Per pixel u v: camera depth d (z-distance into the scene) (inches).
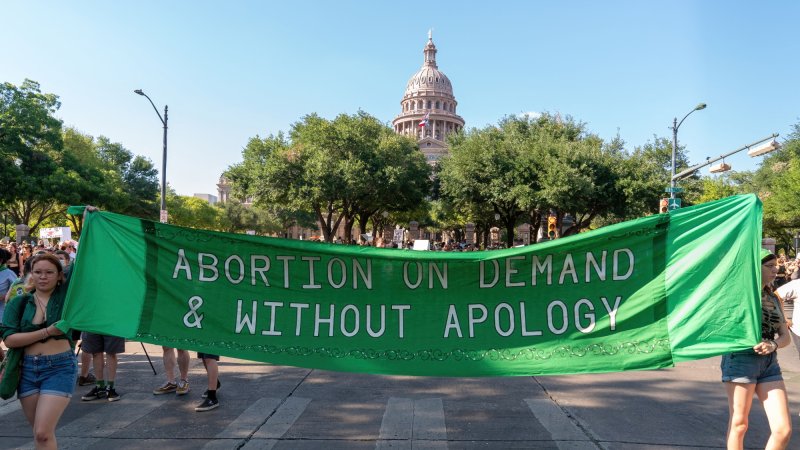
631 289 177.9
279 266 187.6
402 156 1614.2
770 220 1612.9
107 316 180.9
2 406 254.2
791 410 248.7
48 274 161.0
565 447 196.7
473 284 183.3
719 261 171.6
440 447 197.2
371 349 182.4
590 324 178.4
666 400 261.0
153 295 186.1
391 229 2726.4
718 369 327.3
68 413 240.5
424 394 270.2
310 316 185.9
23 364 155.9
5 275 293.3
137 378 304.8
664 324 173.9
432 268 184.2
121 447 198.4
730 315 167.5
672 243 176.7
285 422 226.7
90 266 181.9
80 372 311.4
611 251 179.6
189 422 227.1
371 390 278.1
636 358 173.8
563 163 1327.5
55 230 866.1
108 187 1795.0
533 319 180.9
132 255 186.5
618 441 203.3
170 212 2596.0
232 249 188.4
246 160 1621.6
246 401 258.2
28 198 1542.8
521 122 1717.5
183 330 184.9
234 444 201.2
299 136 1673.2
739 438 161.5
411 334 182.9
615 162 1392.7
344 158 1521.9
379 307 184.9
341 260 186.5
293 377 305.9
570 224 1616.6
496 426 221.1
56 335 155.6
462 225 2758.4
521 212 1611.7
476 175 1470.2
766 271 171.5
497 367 177.9
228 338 185.2
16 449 197.2
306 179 1454.2
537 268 181.9
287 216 3614.7
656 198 1348.4
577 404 253.4
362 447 197.8
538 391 276.1
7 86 1529.3
